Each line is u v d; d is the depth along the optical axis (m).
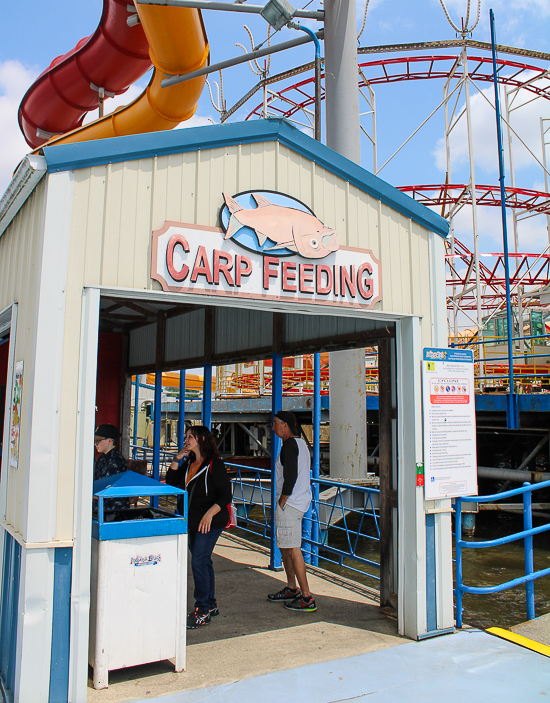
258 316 7.33
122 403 11.79
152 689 3.54
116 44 9.82
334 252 4.44
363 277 4.59
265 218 4.13
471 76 21.56
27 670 3.11
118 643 3.56
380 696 3.50
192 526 4.89
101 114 11.05
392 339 5.36
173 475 5.23
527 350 20.78
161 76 8.64
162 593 3.73
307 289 4.27
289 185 4.32
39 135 13.02
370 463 14.13
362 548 10.48
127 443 11.78
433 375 4.83
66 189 3.42
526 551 5.16
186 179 3.86
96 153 3.49
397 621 4.87
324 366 18.30
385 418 5.46
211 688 3.56
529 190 22.92
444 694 3.54
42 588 3.18
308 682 3.68
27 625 3.12
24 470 3.39
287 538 5.21
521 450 13.77
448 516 4.81
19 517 3.46
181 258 3.77
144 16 7.40
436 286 5.01
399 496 4.77
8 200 4.02
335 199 4.54
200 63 8.47
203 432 4.94
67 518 3.27
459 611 4.84
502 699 3.48
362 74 19.52
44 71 11.45
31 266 3.64
